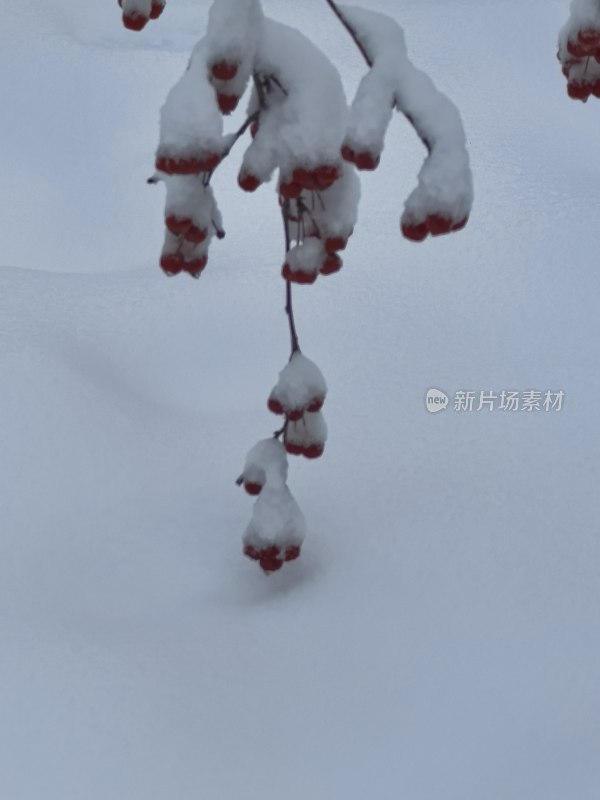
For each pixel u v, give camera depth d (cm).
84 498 297
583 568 254
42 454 307
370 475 295
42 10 591
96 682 224
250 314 379
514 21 573
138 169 489
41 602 258
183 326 375
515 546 262
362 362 351
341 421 320
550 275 393
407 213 150
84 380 335
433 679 228
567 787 201
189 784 206
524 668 228
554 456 298
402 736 216
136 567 273
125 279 403
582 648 231
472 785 204
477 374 342
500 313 376
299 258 175
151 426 325
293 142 163
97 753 210
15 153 502
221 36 161
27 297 380
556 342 359
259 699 225
